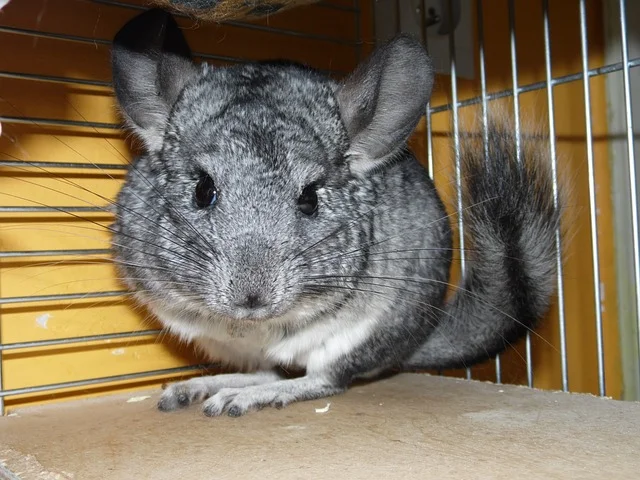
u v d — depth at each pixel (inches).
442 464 7.9
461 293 13.5
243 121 10.6
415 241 12.1
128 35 11.2
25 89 12.2
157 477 7.7
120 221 11.5
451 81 14.1
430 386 12.5
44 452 8.8
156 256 10.8
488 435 9.1
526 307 13.2
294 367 12.5
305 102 11.2
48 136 12.4
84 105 12.8
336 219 10.9
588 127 11.8
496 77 15.5
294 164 10.5
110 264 13.0
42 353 12.5
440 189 14.9
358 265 11.1
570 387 15.9
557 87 15.3
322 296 10.8
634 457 8.1
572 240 15.7
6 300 11.5
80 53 12.7
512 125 14.2
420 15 15.2
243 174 10.2
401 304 12.0
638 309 11.3
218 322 11.4
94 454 8.7
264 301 9.7
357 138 11.5
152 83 11.2
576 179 15.5
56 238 12.5
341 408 10.8
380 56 11.1
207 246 10.1
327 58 15.9
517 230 12.9
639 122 15.1
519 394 11.6
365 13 16.2
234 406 10.4
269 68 12.1
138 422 10.3
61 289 12.6
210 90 11.2
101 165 12.8
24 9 12.2
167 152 11.0
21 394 11.9
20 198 12.2
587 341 15.9
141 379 13.5
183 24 14.0
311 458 8.2
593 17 15.2
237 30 14.7
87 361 12.9
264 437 9.2
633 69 15.1
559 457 8.1
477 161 13.0
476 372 16.6
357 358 11.8
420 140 15.3
